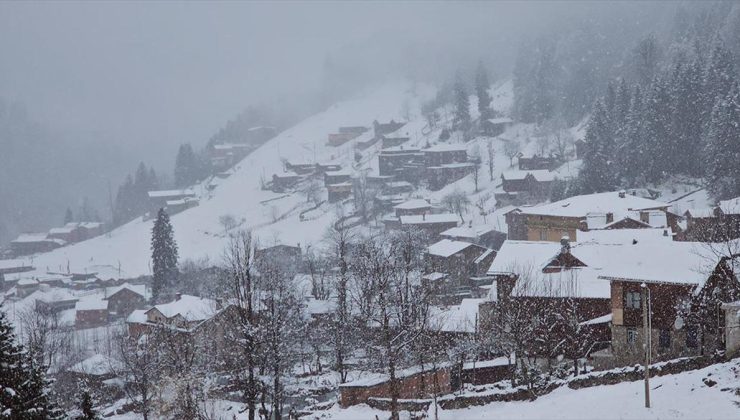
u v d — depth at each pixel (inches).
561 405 1836.9
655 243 2532.0
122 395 3535.9
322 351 3169.3
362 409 2314.2
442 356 2536.9
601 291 2496.3
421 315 2600.9
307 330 2982.3
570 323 2327.8
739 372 1656.0
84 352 4562.0
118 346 3971.5
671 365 1900.8
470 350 2554.1
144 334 3720.5
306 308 3248.0
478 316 2910.9
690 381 1707.7
